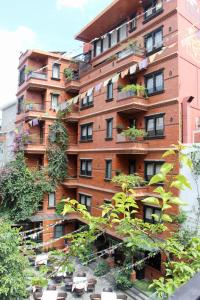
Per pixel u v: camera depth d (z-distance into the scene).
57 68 25.56
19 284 11.30
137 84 18.41
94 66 24.20
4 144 30.70
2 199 23.47
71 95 26.14
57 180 24.58
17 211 22.89
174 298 1.32
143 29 19.20
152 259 17.25
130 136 18.27
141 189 17.31
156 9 18.17
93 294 14.59
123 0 19.23
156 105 17.72
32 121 23.53
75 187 24.64
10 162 24.25
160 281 2.86
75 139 25.91
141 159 18.80
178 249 3.31
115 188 19.39
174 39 16.67
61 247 23.66
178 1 16.73
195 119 17.20
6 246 11.47
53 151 24.45
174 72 16.56
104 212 3.35
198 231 13.84
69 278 16.75
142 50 18.86
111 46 22.45
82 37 25.05
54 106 25.30
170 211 15.95
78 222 24.38
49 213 24.20
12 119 30.77
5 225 12.74
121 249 17.41
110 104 20.59
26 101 25.16
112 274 17.52
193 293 1.31
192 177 14.95
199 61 18.03
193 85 17.34
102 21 22.14
